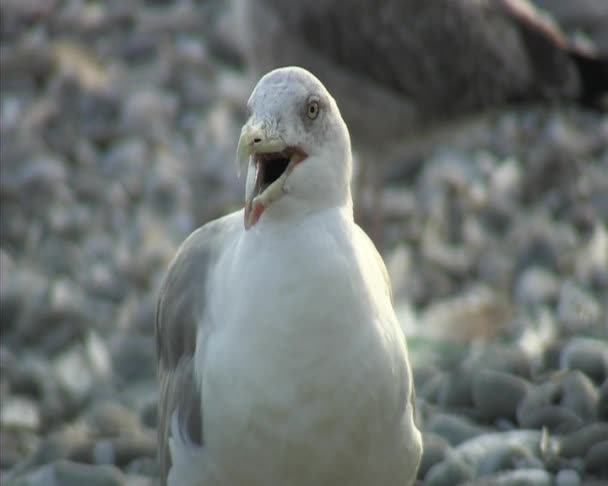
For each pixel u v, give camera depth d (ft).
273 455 22.00
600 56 45.55
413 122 43.47
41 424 37.68
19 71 60.64
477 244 48.60
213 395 22.17
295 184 21.61
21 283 43.91
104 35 64.28
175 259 24.68
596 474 29.73
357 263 21.86
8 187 52.03
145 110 57.31
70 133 56.70
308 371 21.61
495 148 55.11
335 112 22.08
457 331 40.50
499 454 30.32
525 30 44.29
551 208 51.06
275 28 42.83
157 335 24.95
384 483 22.86
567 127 56.13
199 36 63.93
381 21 42.19
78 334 41.81
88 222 50.34
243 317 21.81
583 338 37.47
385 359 22.04
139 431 35.40
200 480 22.77
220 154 54.75
